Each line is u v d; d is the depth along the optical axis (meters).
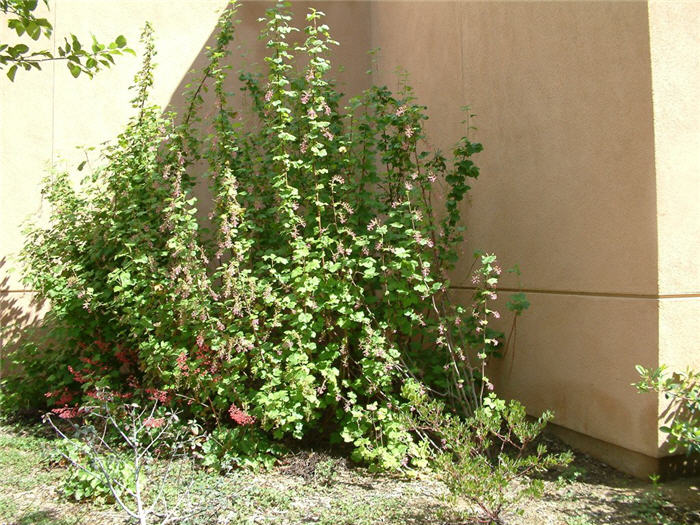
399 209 4.45
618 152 3.74
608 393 3.83
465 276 5.38
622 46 3.69
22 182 6.23
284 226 4.23
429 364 4.63
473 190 5.32
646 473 3.61
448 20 5.75
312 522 3.24
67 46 2.90
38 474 4.04
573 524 3.08
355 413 3.99
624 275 3.70
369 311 4.26
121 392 5.08
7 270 5.77
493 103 5.05
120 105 6.54
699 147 3.62
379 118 4.86
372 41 7.48
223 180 4.36
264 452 4.25
